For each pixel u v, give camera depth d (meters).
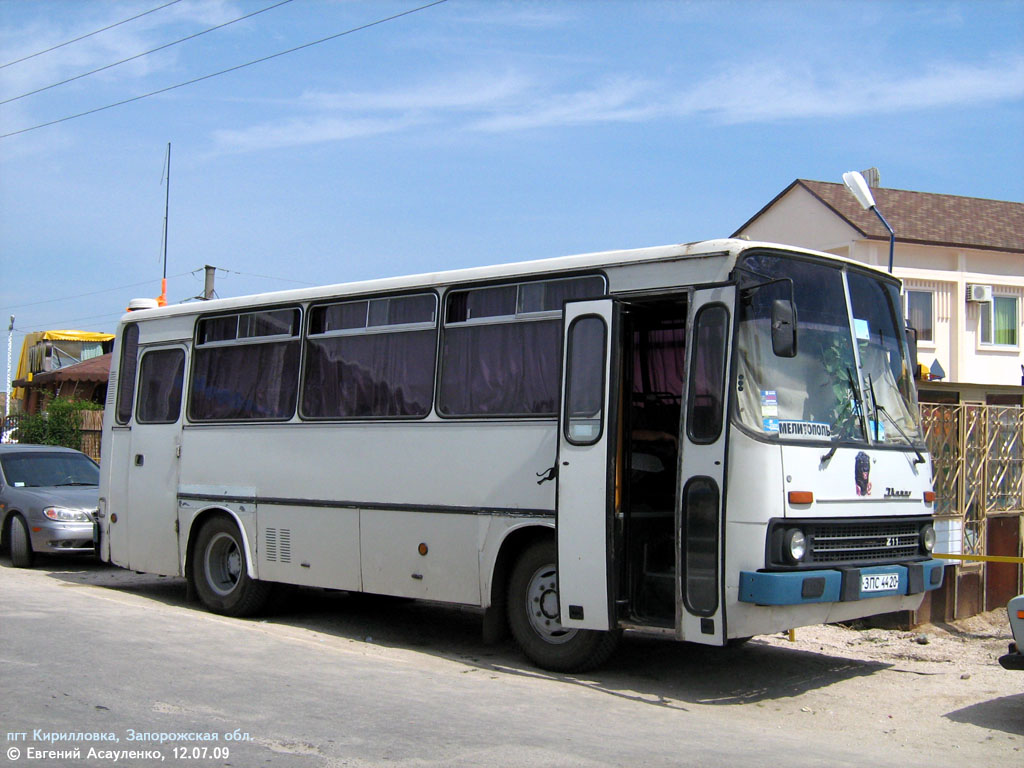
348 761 5.77
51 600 11.15
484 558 9.01
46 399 31.30
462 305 9.52
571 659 8.58
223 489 11.40
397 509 9.70
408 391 9.81
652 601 8.45
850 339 8.55
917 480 8.75
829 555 7.86
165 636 9.26
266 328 11.27
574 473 8.22
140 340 12.66
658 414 8.80
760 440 7.54
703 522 7.63
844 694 8.39
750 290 7.82
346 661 8.66
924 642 10.62
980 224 28.02
